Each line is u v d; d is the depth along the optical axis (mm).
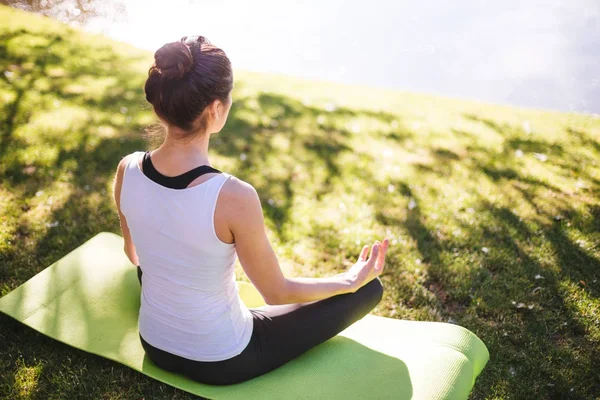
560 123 6637
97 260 3086
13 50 6727
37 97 5633
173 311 1982
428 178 4934
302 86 7531
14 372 2482
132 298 2844
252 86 7176
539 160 5430
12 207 3828
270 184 4617
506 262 3697
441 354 2424
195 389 2217
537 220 4266
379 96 7430
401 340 2596
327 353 2455
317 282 2109
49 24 7988
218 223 1710
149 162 1757
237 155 5090
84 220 3799
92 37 7965
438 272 3564
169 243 1786
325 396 2199
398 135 5938
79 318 2695
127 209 1814
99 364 2518
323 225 4070
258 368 2189
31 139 4805
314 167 4996
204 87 1596
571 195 4719
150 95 1636
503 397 2625
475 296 3346
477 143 5820
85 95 5906
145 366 2412
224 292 1960
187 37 1681
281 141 5488
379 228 4066
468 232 4043
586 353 2928
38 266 3258
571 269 3648
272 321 2195
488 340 2979
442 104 7270
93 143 4895
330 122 6109
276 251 3717
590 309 3252
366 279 2270
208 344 2033
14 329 2691
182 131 1676
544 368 2801
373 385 2268
